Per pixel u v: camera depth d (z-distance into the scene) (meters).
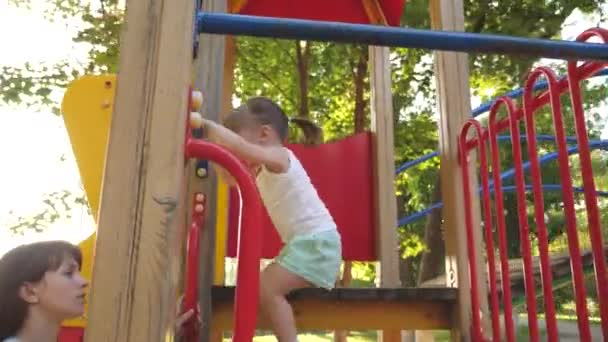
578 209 6.91
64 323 2.20
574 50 1.30
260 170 2.06
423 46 1.24
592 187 1.54
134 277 0.86
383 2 3.52
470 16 8.46
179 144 0.92
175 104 0.93
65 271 1.57
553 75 1.70
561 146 1.65
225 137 1.67
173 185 0.90
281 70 9.09
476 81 8.64
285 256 1.97
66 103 2.44
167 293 0.86
